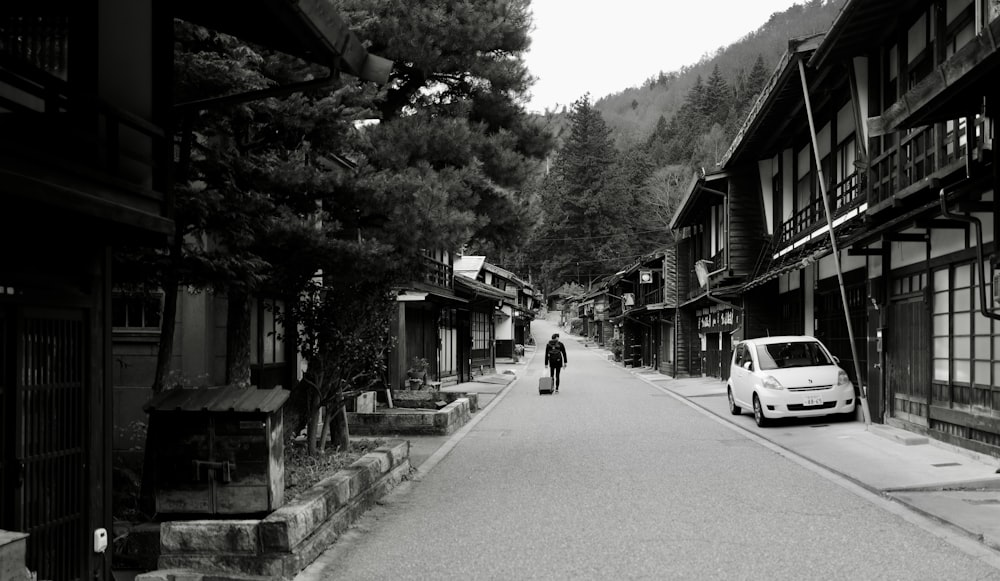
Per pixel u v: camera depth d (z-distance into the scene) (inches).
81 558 212.2
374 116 428.8
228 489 253.4
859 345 605.0
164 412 255.0
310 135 350.6
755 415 616.4
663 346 1587.1
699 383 1170.6
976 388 410.3
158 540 254.1
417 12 447.2
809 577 218.5
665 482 375.9
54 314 204.8
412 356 972.6
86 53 212.8
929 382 465.7
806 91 561.6
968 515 287.6
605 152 2893.7
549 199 2940.5
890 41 537.6
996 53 255.1
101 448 222.8
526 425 652.7
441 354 1157.7
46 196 170.9
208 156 302.7
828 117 684.1
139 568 253.4
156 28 237.5
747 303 880.9
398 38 442.0
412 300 882.1
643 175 3107.8
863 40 545.3
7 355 188.4
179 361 425.4
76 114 206.1
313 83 250.5
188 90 301.4
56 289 206.4
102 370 224.2
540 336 3759.8
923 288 479.8
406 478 402.6
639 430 602.5
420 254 388.5
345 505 297.6
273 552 234.1
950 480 356.2
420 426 589.0
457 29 458.6
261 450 253.9
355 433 593.9
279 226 333.4
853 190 608.7
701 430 601.0
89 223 202.2
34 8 215.3
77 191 184.9
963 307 429.4
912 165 457.7
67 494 207.9
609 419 690.8
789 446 496.7
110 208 195.0
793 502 326.0
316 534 259.3
